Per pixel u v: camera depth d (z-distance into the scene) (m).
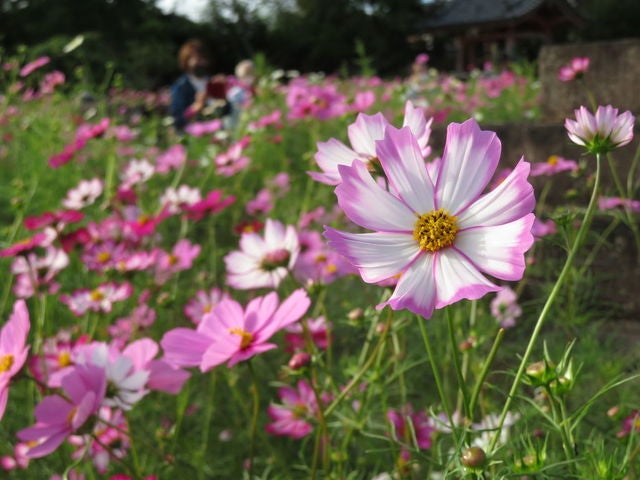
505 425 0.42
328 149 0.34
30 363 0.54
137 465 0.45
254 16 10.30
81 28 8.27
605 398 0.61
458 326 0.65
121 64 3.85
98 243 0.78
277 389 0.77
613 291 0.89
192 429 0.70
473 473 0.27
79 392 0.37
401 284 0.27
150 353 0.41
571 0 10.78
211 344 0.38
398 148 0.29
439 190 0.28
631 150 0.88
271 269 0.52
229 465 0.68
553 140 0.96
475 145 0.28
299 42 10.21
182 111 1.96
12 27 8.28
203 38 10.09
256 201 1.05
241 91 1.93
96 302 0.68
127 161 1.47
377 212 0.28
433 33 10.64
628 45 1.16
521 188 0.27
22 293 0.73
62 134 1.44
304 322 0.44
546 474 0.29
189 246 0.79
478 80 2.50
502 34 10.39
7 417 0.66
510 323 0.72
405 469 0.47
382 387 0.46
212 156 1.42
